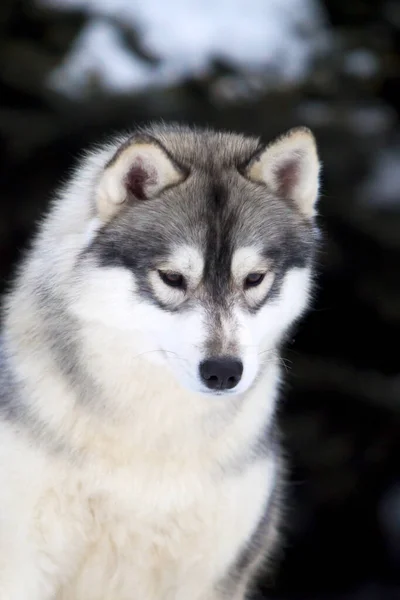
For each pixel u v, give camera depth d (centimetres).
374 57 2853
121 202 1185
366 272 2852
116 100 2664
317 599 2902
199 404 1195
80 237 1206
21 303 1262
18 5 2764
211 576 1278
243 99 2706
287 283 1223
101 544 1234
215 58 2791
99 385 1181
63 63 2775
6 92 2753
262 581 1529
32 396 1195
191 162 1254
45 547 1207
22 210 2714
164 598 1293
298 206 1282
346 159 2720
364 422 2897
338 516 2981
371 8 2970
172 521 1229
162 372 1177
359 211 2730
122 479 1195
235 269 1162
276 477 1385
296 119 2691
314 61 2814
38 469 1178
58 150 2741
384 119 2823
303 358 2867
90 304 1162
